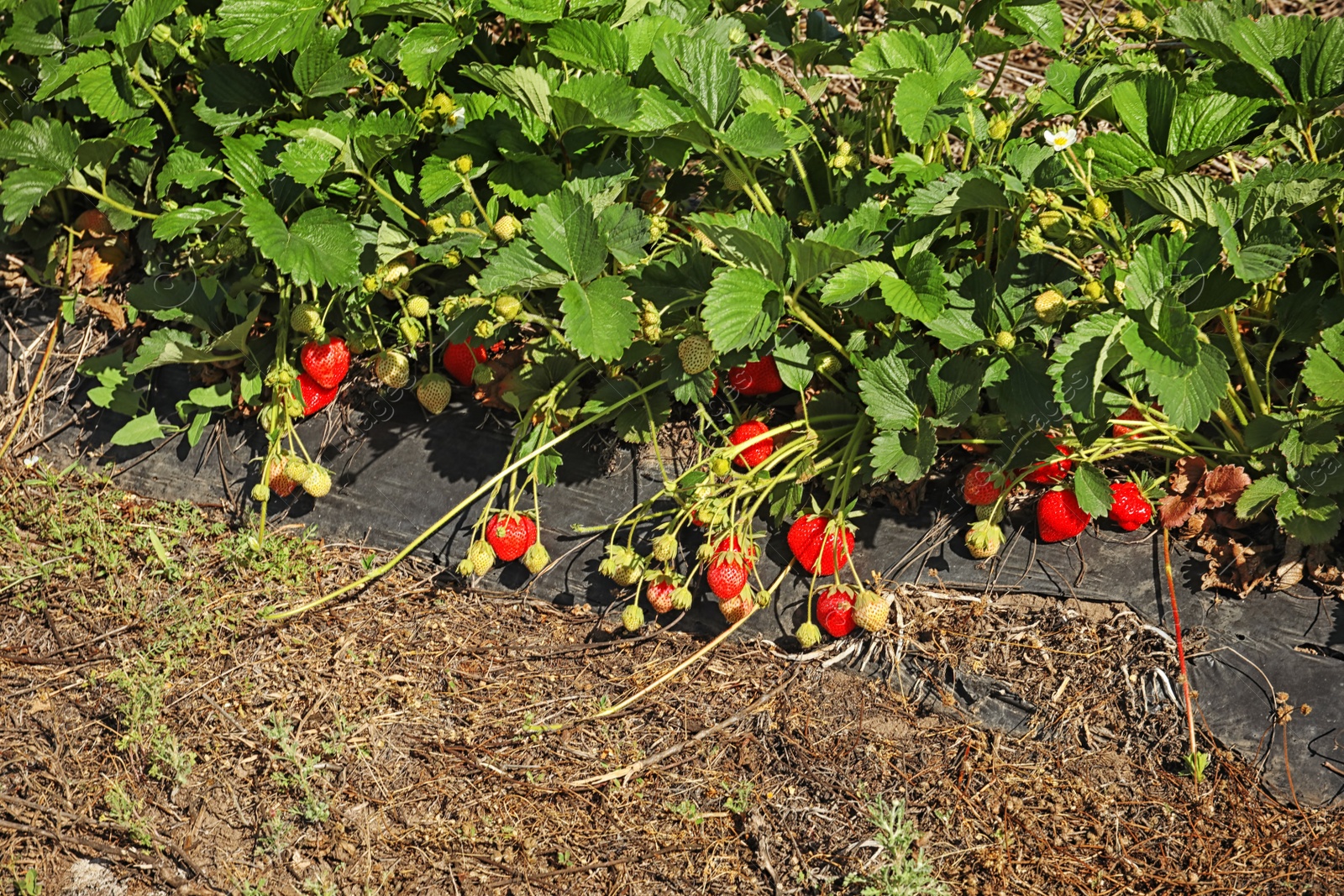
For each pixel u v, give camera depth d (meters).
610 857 1.67
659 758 1.70
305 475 1.80
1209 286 1.64
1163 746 1.69
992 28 2.03
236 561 1.80
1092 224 1.68
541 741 1.72
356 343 1.81
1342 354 1.67
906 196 1.73
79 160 1.80
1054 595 1.73
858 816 1.67
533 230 1.71
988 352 1.71
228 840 1.68
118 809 1.68
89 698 1.75
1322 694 1.68
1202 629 1.70
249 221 1.73
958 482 1.76
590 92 1.72
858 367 1.73
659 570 1.74
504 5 1.75
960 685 1.72
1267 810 1.66
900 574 1.75
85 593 1.80
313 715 1.73
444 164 1.76
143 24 1.79
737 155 1.76
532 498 1.80
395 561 1.77
